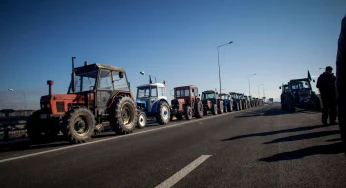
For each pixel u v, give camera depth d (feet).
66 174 10.09
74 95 21.52
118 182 8.59
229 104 71.87
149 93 35.53
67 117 18.92
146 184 8.17
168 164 10.68
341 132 5.12
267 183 7.52
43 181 9.29
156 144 16.42
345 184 7.00
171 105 43.68
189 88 46.88
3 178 10.03
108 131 30.01
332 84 19.65
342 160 9.44
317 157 10.15
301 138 15.02
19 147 19.57
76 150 15.94
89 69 24.00
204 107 56.39
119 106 23.77
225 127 25.09
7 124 25.16
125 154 13.55
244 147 13.50
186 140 17.48
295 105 46.68
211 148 13.80
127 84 27.55
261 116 38.60
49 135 22.68
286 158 10.37
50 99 19.52
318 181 7.39
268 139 15.62
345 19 5.04
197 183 7.93
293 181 7.54
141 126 30.86
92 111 22.75
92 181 8.90
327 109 20.07
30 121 21.88
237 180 7.98
